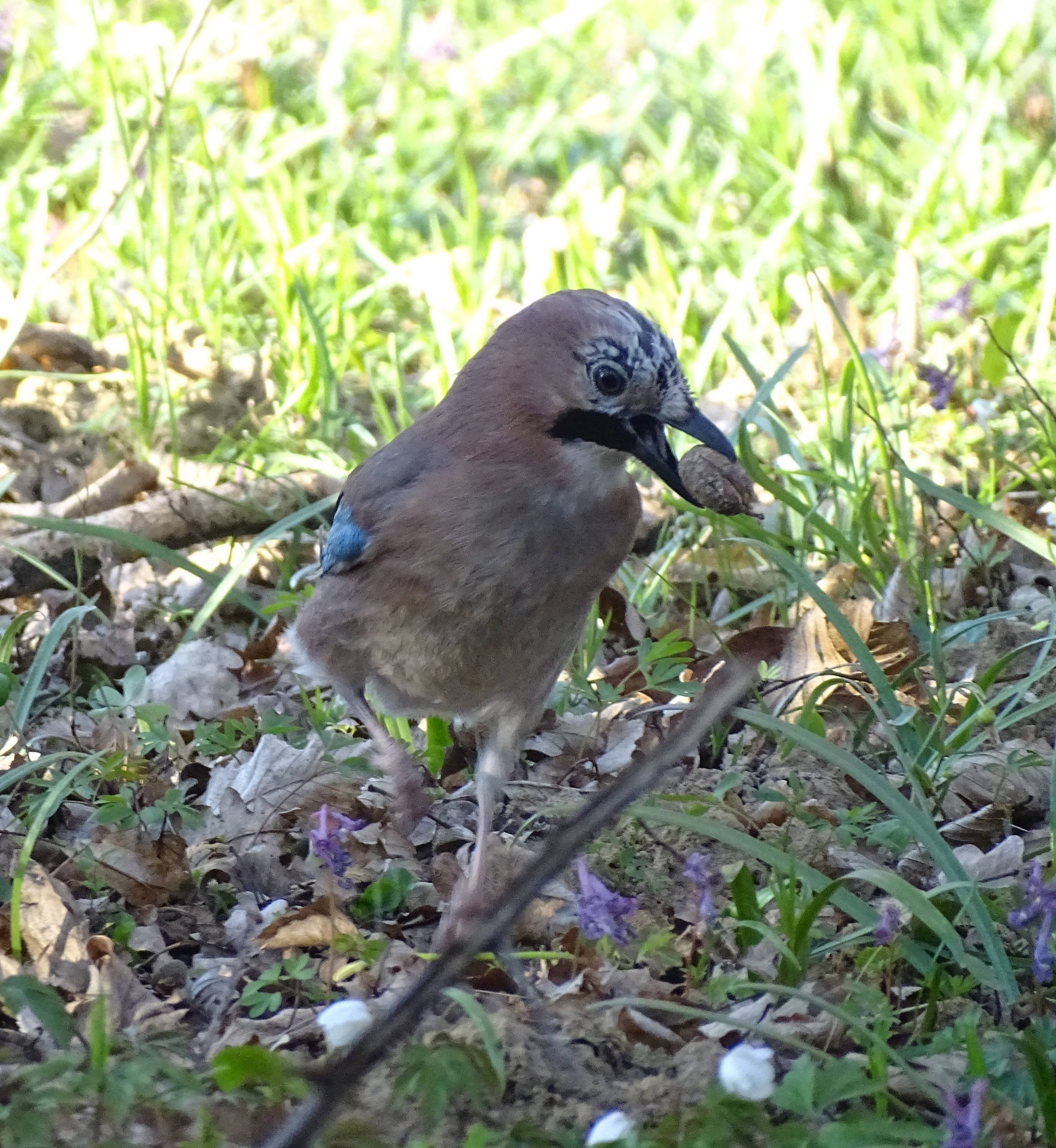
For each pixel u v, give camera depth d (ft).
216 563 33.86
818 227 49.57
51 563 32.22
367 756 26.48
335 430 38.19
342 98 59.11
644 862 23.21
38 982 17.52
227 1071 15.64
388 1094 16.92
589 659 29.30
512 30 65.57
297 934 21.15
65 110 57.52
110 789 25.04
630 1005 17.52
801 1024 19.01
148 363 41.09
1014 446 37.35
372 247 45.55
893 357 41.14
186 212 48.42
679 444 37.04
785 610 30.27
